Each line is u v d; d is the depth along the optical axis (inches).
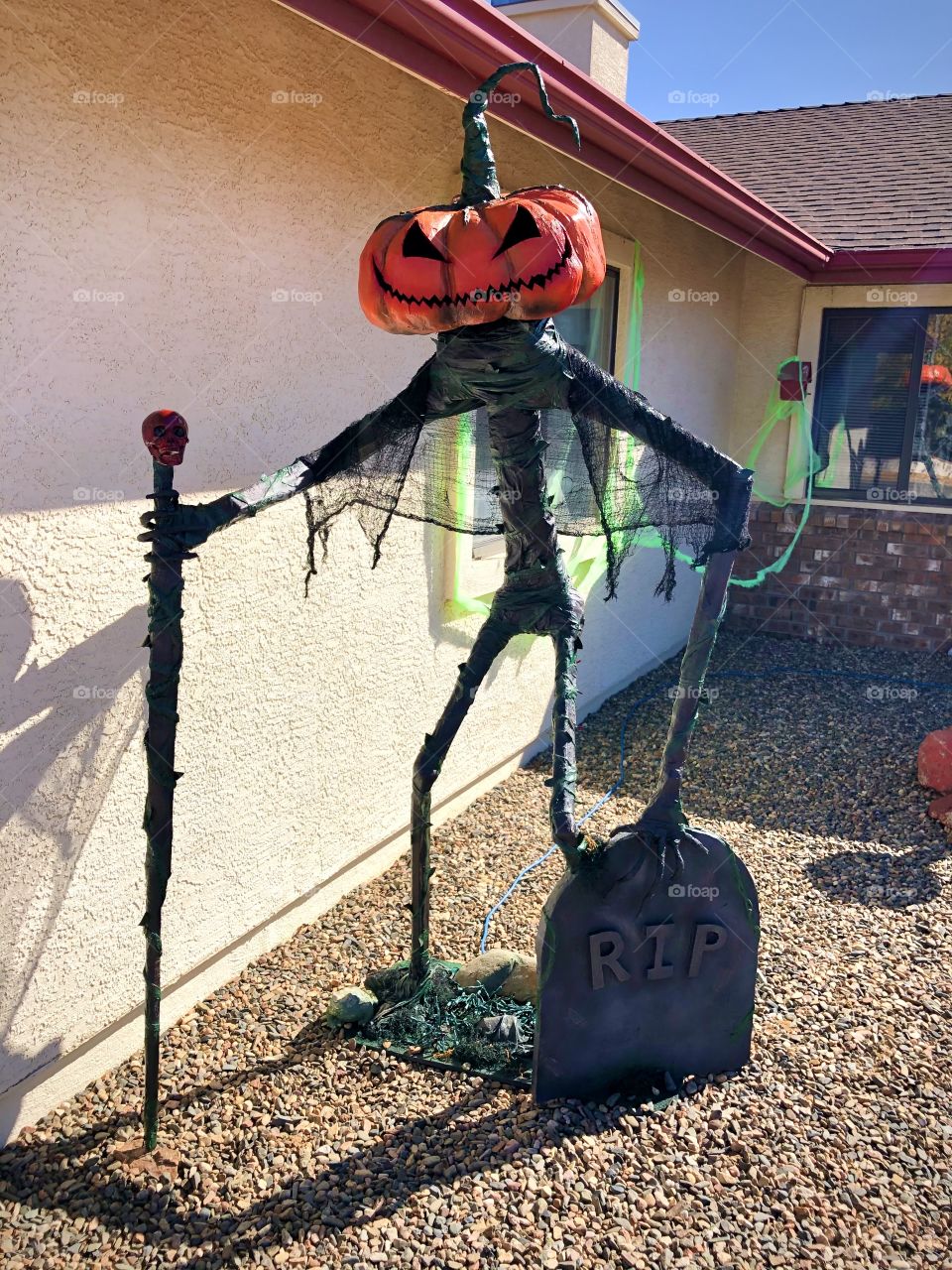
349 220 158.2
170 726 106.3
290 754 160.1
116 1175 115.0
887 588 354.3
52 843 119.7
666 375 299.1
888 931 171.6
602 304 257.6
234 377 139.2
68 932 123.5
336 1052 137.5
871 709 291.4
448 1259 104.7
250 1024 143.3
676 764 122.2
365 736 178.9
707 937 126.9
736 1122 124.6
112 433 121.1
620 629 299.1
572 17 301.6
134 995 134.4
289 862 163.6
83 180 113.2
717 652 352.5
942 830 211.8
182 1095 128.1
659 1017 128.9
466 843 203.2
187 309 130.0
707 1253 106.1
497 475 122.0
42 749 116.8
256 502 106.0
